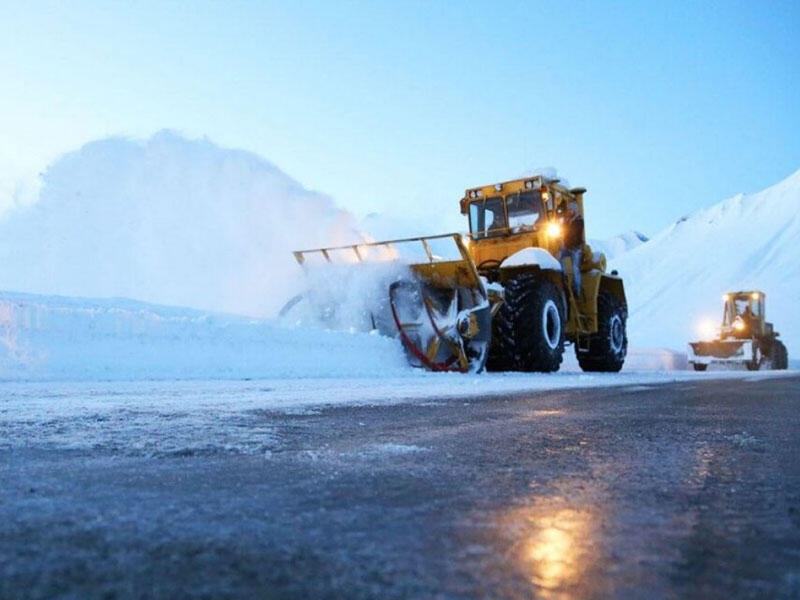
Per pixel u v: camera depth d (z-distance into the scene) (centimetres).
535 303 978
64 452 191
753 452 202
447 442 218
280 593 74
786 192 9850
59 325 600
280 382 595
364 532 102
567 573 82
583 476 156
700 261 8469
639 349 2428
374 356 881
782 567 86
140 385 518
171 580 78
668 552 92
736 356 2033
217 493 133
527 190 1063
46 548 92
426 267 948
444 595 74
